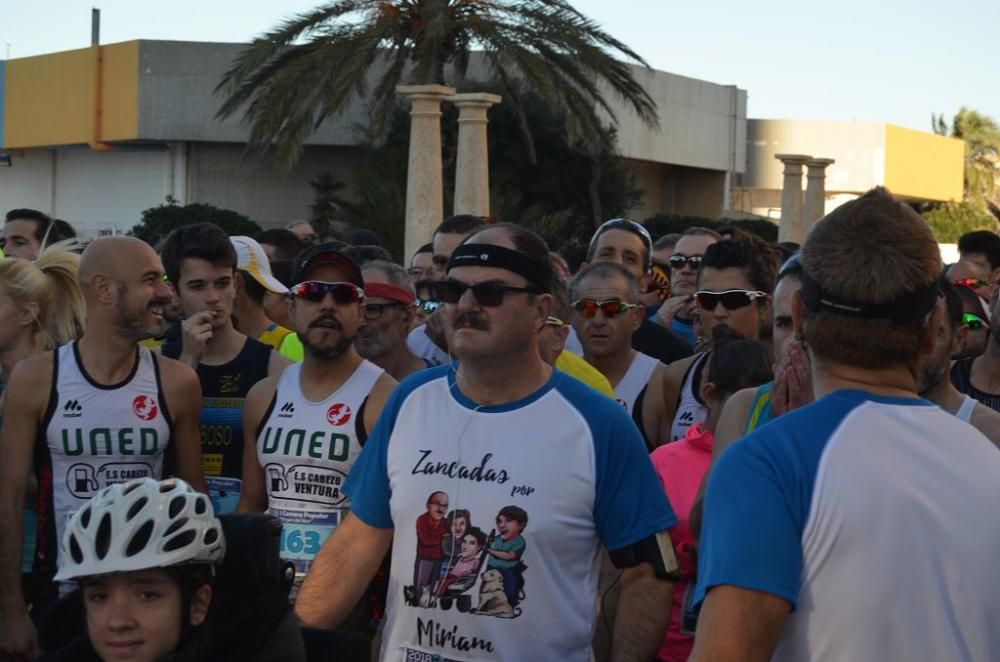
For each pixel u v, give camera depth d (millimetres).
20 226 9844
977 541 2287
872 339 2391
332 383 4770
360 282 4758
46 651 3049
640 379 5875
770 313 5922
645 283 7844
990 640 2287
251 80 26891
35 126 39469
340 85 25109
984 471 2344
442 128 28656
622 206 34500
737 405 3680
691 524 3607
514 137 32562
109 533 2764
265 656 2859
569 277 7477
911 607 2248
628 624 3787
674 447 4383
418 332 6488
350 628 4457
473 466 3264
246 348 5633
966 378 4941
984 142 70875
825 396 2422
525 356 3322
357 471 3535
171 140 35906
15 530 4602
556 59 26234
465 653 3225
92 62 37031
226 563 2916
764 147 47812
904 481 2291
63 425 4625
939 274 2416
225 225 31922
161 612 2793
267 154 36438
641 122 39750
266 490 4906
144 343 6633
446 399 3383
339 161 36375
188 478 4859
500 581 3209
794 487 2301
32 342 5316
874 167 47750
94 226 39500
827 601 2266
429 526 3277
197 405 4867
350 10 26250
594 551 3322
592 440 3258
